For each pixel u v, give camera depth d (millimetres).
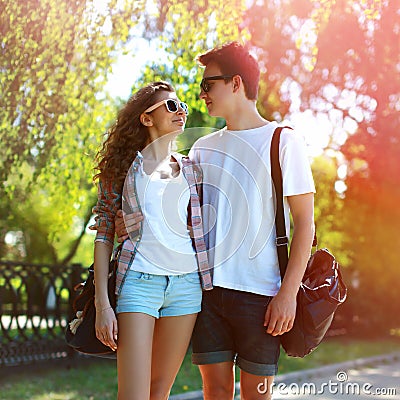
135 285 3393
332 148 14820
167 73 7223
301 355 3598
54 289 10219
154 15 6859
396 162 14750
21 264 9758
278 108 12984
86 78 7332
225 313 3580
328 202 15164
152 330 3416
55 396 8047
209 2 6586
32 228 19719
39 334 9844
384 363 11922
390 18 8344
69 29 6781
